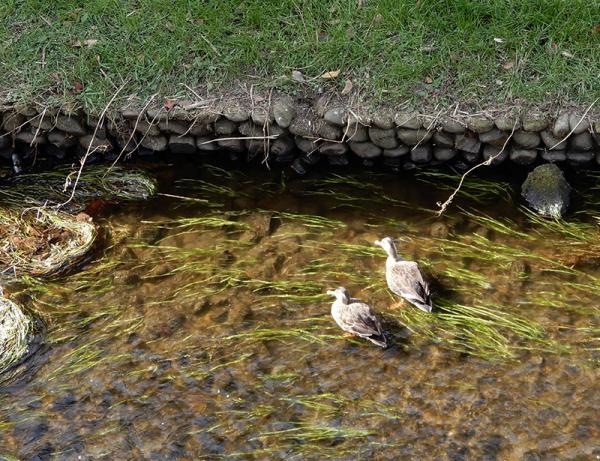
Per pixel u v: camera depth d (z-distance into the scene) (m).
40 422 7.06
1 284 8.26
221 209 9.08
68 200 9.04
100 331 7.82
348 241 8.63
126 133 9.40
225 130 9.27
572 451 6.63
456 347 7.50
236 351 7.57
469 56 9.16
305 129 9.11
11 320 7.84
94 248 8.62
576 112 8.77
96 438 6.93
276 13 9.64
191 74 9.35
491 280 8.09
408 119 8.90
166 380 7.34
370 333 7.35
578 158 9.01
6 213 9.00
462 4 9.39
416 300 7.58
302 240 8.65
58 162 9.65
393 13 9.48
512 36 9.21
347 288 8.11
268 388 7.25
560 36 9.16
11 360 7.56
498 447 6.69
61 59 9.52
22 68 9.49
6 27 9.74
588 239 8.42
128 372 7.43
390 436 6.82
